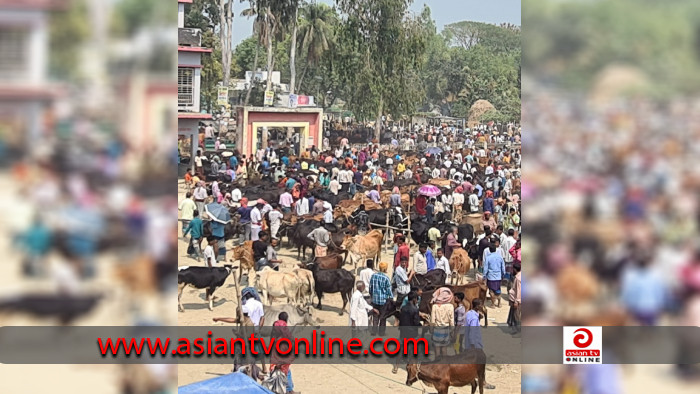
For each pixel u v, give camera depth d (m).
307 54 58.16
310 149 44.94
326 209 26.16
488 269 18.84
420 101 55.81
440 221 26.45
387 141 59.78
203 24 57.66
